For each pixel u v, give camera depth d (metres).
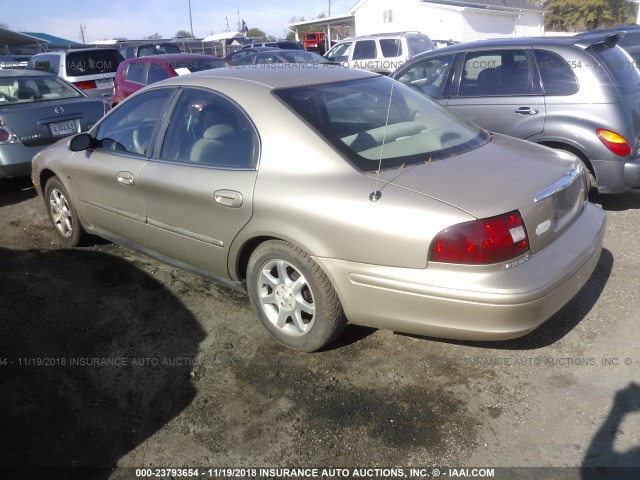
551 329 3.34
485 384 2.90
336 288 2.89
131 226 4.07
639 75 5.35
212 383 3.03
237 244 3.27
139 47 16.73
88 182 4.36
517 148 3.36
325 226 2.82
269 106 3.21
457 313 2.60
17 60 22.25
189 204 3.46
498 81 5.34
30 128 6.57
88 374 3.15
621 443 2.47
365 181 2.81
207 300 3.94
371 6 32.25
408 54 15.40
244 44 32.97
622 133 4.75
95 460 2.55
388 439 2.58
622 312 3.46
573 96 4.91
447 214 2.55
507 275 2.56
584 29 39.16
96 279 4.34
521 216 2.62
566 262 2.76
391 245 2.65
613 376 2.89
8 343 3.49
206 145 3.46
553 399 2.76
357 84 3.62
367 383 2.96
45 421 2.80
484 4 29.39
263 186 3.05
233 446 2.59
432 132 3.36
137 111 4.05
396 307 2.74
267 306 3.30
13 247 5.11
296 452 2.54
